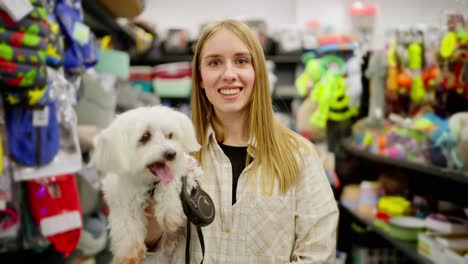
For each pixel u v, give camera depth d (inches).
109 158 50.5
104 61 105.9
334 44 138.3
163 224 48.9
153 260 49.5
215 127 52.6
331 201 47.7
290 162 47.9
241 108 48.6
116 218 49.0
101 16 112.1
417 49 93.3
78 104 81.7
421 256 75.5
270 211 46.1
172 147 49.3
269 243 45.7
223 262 45.6
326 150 143.8
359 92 126.7
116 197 49.8
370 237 116.4
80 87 82.9
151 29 179.6
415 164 76.9
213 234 46.6
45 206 62.9
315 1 201.9
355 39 139.4
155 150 48.8
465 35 70.1
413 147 81.6
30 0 54.7
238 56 47.3
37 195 62.6
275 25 220.1
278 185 47.1
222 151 49.4
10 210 59.6
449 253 66.8
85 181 77.6
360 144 114.8
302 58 162.9
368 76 112.7
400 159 84.4
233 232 46.0
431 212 90.1
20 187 62.6
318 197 47.2
